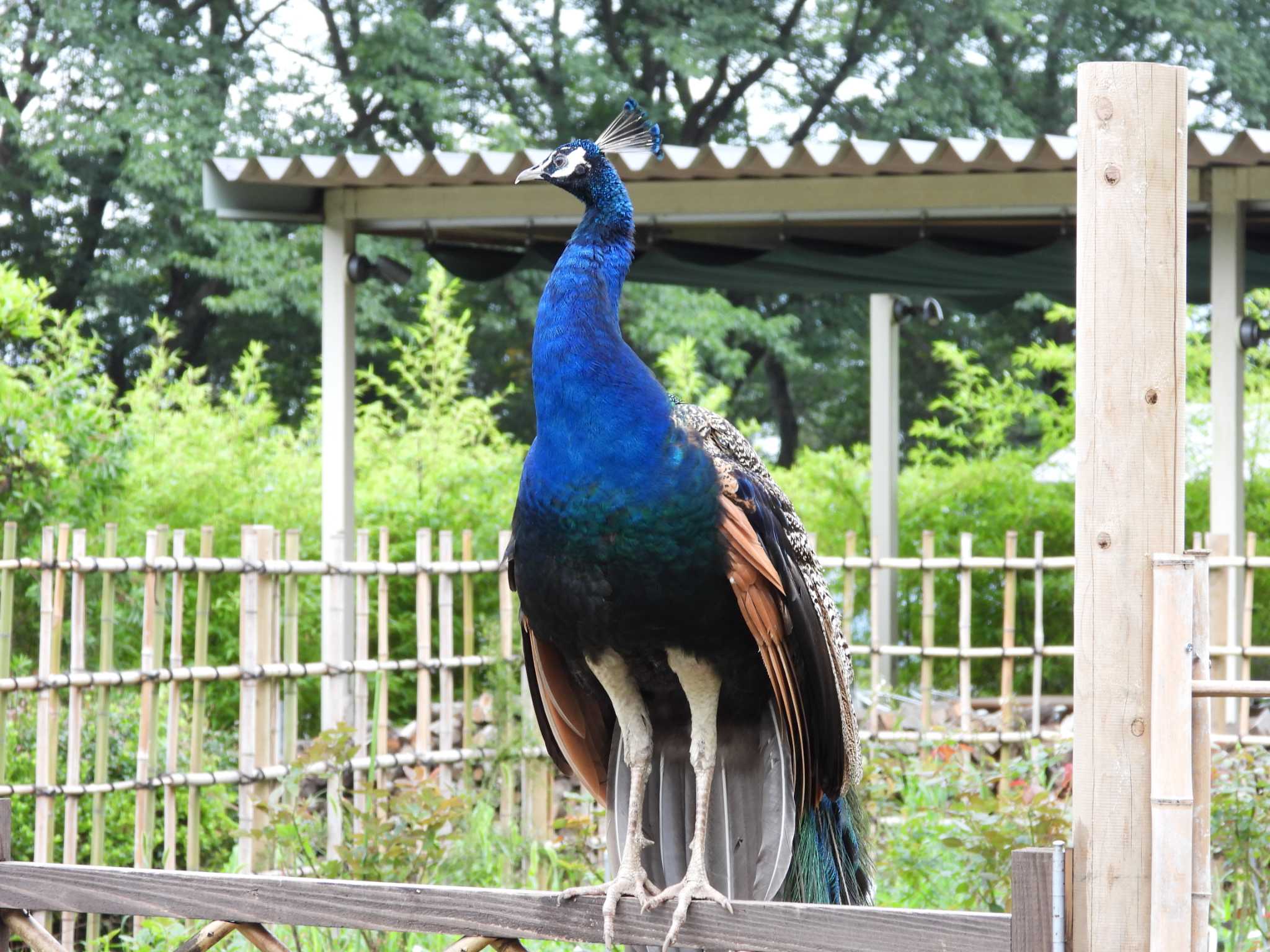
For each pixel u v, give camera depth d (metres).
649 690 5.14
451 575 8.85
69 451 10.83
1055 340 25.94
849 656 5.16
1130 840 3.88
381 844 6.93
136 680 7.51
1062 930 3.89
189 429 14.39
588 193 5.09
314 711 11.99
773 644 4.66
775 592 4.68
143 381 15.88
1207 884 3.95
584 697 5.32
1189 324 21.47
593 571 4.72
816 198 10.32
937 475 16.02
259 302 21.94
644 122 5.44
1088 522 3.92
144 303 24.75
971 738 9.20
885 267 12.24
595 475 4.67
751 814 5.12
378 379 15.94
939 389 26.48
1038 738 9.23
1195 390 16.91
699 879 4.54
